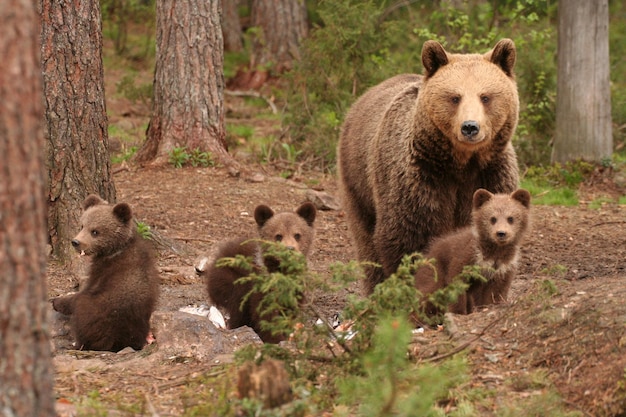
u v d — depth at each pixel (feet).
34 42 18.89
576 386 26.50
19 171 18.56
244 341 35.06
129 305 37.19
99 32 50.11
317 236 62.80
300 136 88.69
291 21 127.34
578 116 80.89
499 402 26.20
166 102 76.07
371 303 27.25
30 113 18.72
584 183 79.25
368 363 22.93
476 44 86.99
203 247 57.57
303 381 26.99
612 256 55.83
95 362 32.91
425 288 38.24
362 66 90.53
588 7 79.51
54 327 38.88
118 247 37.81
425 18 106.83
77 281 45.65
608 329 27.96
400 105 43.73
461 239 38.14
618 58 119.75
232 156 80.28
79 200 49.44
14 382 18.84
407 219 41.86
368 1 93.20
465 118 38.50
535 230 63.57
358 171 47.80
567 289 32.45
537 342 29.40
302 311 29.17
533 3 92.99
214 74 76.28
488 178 42.01
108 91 118.93
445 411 25.70
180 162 74.79
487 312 33.35
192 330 33.86
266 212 40.65
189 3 74.79
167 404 27.43
